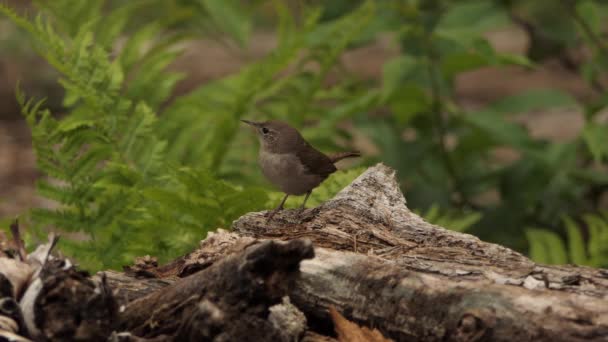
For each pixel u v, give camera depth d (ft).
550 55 47.88
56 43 29.27
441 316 16.76
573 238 32.07
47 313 16.63
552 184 45.44
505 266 19.02
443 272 18.94
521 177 44.19
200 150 33.14
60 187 25.95
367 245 21.02
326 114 40.47
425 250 20.25
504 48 91.66
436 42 42.75
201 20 50.26
